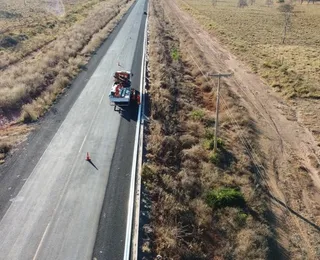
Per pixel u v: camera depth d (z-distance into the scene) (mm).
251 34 60156
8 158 21594
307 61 44250
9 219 16766
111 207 17500
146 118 26750
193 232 16516
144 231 16016
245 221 17516
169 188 19172
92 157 21656
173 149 22953
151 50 44281
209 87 35094
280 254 16172
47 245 15328
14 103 28875
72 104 29141
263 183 21062
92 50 44969
